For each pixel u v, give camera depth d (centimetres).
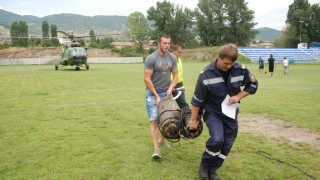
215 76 300
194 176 338
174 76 436
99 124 596
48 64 5225
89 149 433
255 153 418
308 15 7438
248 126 577
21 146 448
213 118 319
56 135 511
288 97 948
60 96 1012
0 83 1508
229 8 6931
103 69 2980
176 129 355
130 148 440
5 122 613
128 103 859
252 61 4900
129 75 2066
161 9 7088
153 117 410
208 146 312
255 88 306
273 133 524
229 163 379
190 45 7412
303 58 5212
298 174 343
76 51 2639
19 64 5003
